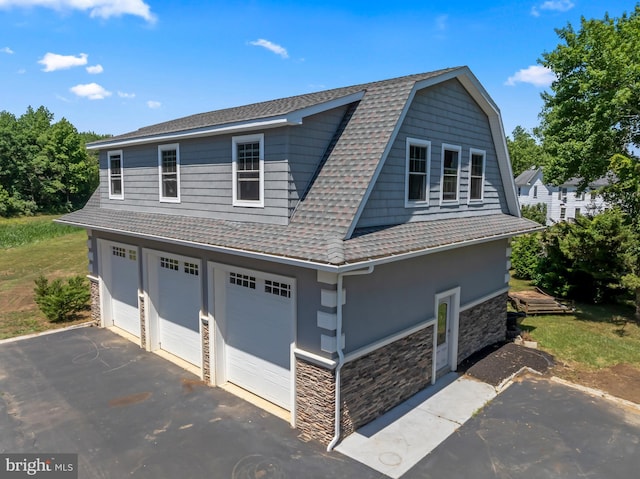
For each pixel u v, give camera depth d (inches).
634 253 609.6
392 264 336.2
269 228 335.0
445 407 351.6
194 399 362.0
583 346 496.4
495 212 522.0
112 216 515.5
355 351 303.6
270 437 306.2
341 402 298.5
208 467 271.7
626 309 666.8
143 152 488.1
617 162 586.6
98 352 466.3
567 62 689.0
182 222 417.1
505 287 511.5
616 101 568.1
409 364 363.3
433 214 411.2
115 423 323.3
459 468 273.4
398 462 278.7
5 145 2146.9
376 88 389.4
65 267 958.4
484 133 482.9
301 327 306.2
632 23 652.1
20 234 1416.1
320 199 330.3
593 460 283.0
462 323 435.8
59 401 356.8
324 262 255.3
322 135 359.9
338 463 277.1
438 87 405.1
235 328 383.2
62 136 2433.6
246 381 378.3
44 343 493.4
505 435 311.3
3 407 346.0
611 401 363.9
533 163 2437.3
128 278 520.1
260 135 347.9
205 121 469.7
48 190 2282.2
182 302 438.9
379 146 329.1
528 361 444.8
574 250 640.4
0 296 703.1
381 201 344.8
